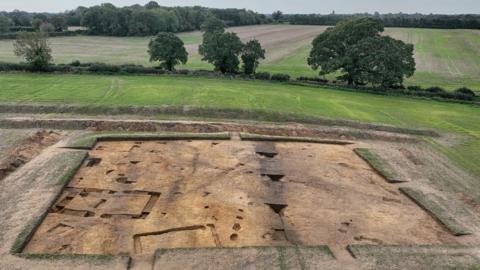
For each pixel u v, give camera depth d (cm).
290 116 3322
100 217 1669
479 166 2491
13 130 2739
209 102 3544
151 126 2867
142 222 1636
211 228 1616
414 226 1723
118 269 1321
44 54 4662
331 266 1384
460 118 3628
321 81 4978
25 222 1574
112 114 3200
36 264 1329
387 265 1406
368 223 1723
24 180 1936
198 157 2336
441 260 1452
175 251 1416
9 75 4400
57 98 3484
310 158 2428
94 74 4722
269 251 1447
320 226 1675
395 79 4422
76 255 1379
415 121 3447
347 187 2061
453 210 1867
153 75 4806
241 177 2089
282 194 1933
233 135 2734
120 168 2148
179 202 1803
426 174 2294
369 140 2909
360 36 4750
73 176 2022
